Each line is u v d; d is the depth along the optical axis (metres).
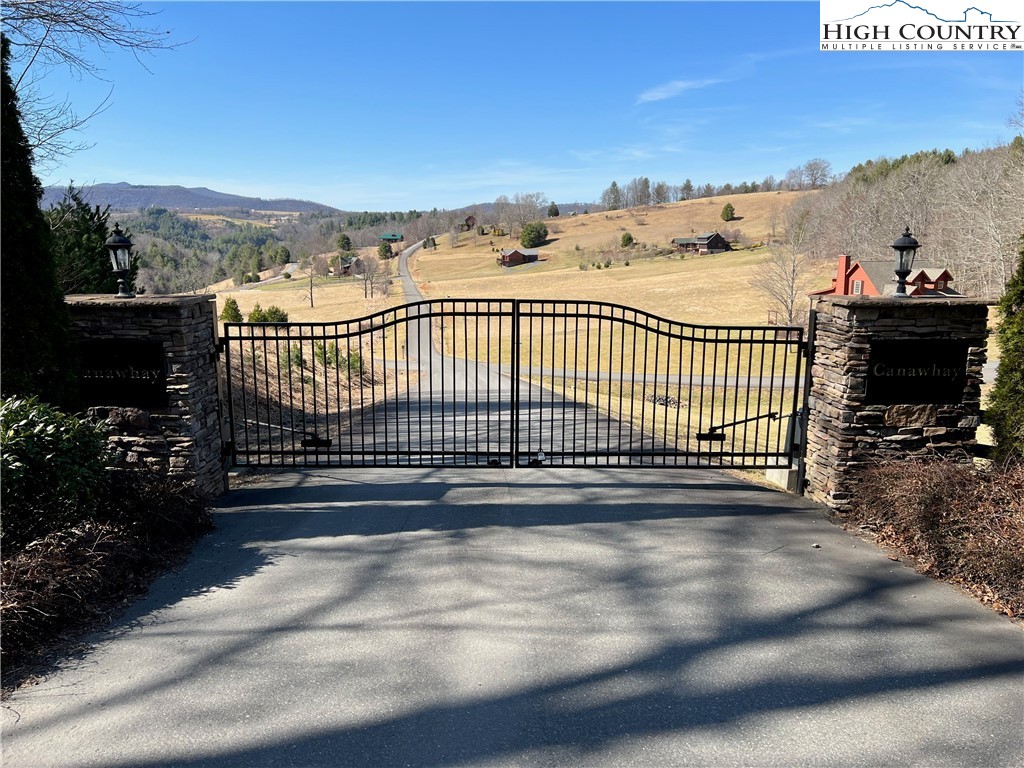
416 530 5.66
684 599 4.45
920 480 5.29
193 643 3.85
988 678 3.58
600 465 7.41
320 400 14.48
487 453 7.25
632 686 3.47
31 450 4.32
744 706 3.32
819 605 4.39
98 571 4.31
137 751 2.94
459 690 3.41
